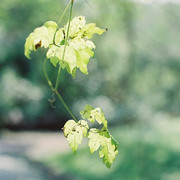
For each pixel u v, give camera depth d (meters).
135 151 10.41
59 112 22.00
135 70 25.36
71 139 1.43
